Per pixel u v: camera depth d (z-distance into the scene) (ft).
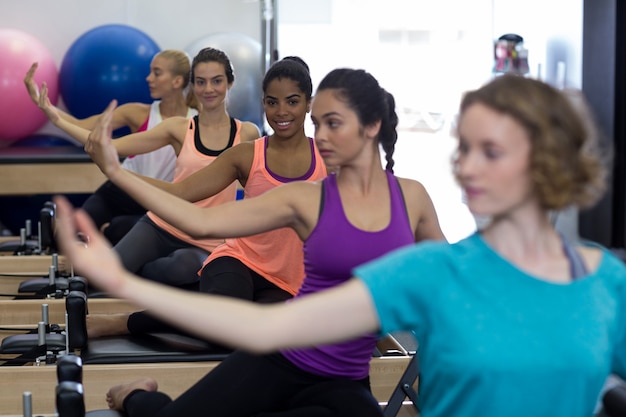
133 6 27.22
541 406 4.89
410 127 34.24
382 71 33.65
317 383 7.98
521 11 26.81
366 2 33.12
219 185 10.51
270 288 11.22
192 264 13.69
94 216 18.58
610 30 22.43
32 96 14.35
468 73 33.68
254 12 27.50
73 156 22.44
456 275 4.95
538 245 5.05
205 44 24.98
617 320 5.23
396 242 7.77
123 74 24.71
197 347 10.90
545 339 4.84
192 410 8.00
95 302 13.37
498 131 4.83
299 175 10.73
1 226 23.95
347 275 7.74
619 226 22.77
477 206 4.95
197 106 18.62
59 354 10.94
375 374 10.78
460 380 4.88
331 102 7.68
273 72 10.65
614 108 22.44
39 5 26.89
